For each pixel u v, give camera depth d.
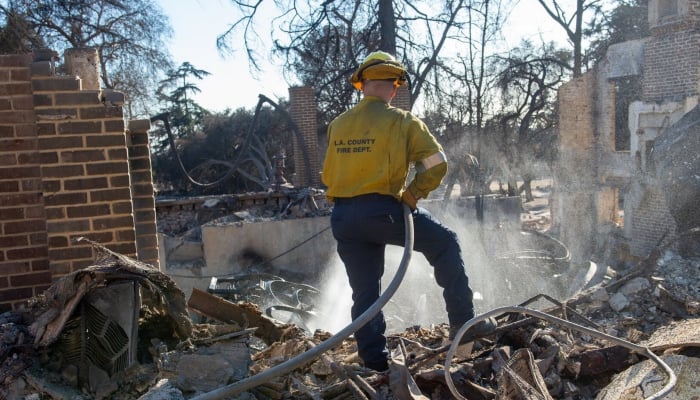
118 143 4.30
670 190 10.70
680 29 14.99
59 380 3.19
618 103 19.61
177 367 3.16
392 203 3.07
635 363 3.34
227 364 3.20
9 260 4.26
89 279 3.35
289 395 3.09
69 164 4.25
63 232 4.25
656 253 5.21
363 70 3.20
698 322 3.64
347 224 3.07
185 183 35.00
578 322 4.19
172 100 42.88
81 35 26.14
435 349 3.41
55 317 3.33
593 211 18.50
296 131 20.36
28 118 4.22
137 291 3.53
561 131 18.94
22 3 24.05
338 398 3.03
